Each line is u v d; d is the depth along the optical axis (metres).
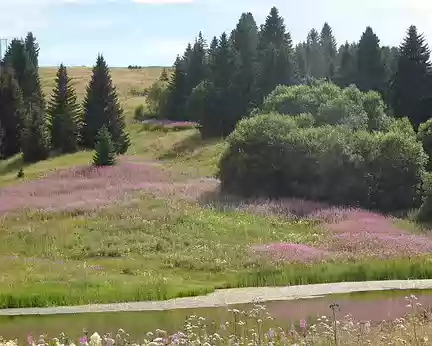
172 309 26.89
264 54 105.50
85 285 31.06
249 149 55.84
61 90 91.25
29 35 169.25
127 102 124.75
